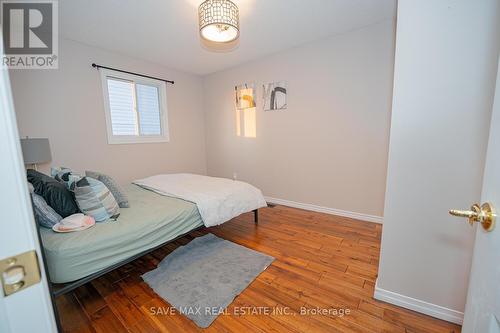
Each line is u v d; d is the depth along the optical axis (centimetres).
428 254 133
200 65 391
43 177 181
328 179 322
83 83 297
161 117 399
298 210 344
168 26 256
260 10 230
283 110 352
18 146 42
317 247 226
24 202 43
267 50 336
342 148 304
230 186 265
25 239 43
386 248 145
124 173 350
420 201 131
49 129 272
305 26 266
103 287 168
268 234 258
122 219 169
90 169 311
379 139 277
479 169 115
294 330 130
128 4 214
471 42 110
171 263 198
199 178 311
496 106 59
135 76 351
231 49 327
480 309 60
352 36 279
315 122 323
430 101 122
